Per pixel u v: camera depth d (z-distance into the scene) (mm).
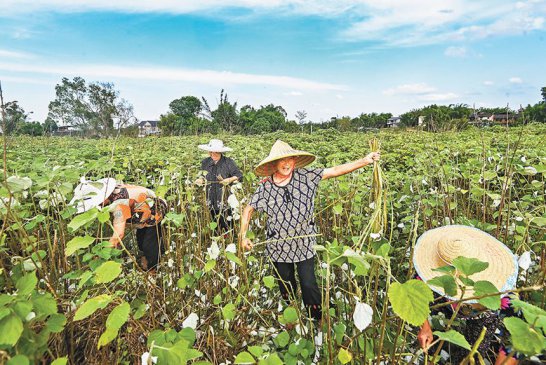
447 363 2141
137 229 3602
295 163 3207
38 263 2297
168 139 14578
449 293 1366
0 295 1352
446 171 4105
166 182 4062
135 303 2416
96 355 2088
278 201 2793
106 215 1792
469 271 1356
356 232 3721
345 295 2609
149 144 12062
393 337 2230
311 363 1896
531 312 1173
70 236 3107
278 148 2809
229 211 4449
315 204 4250
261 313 2760
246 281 2650
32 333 1383
